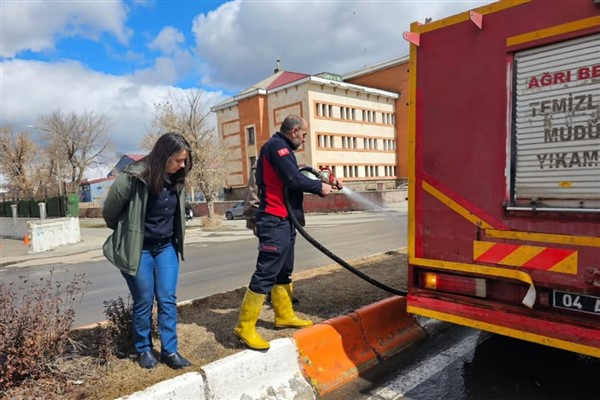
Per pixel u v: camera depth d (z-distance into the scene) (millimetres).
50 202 22312
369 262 7363
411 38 3525
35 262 14539
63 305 3762
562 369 3760
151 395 2727
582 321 2850
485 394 3369
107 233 26297
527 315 3104
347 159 45656
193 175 25094
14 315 3176
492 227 3213
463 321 3426
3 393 2859
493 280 3287
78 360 3393
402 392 3453
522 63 3004
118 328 3631
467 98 3301
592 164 2727
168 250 3406
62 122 49312
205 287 8023
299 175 3516
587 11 2701
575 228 2818
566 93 2811
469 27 3268
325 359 3693
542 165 2941
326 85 43750
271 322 4277
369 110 48156
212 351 3564
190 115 25266
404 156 51219
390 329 4359
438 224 3541
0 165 48156
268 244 3510
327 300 5035
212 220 25891
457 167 3391
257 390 3232
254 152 47594
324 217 28781
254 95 46531
